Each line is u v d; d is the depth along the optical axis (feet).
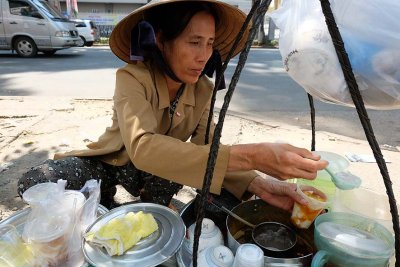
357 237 2.72
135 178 4.90
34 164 7.42
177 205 6.02
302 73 2.73
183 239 3.08
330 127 10.47
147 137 3.09
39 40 24.86
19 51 25.20
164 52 3.73
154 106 4.05
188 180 2.94
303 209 3.29
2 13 24.50
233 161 2.82
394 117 11.39
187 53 3.54
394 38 2.31
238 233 3.52
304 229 3.37
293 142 8.95
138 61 4.10
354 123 10.85
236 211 3.57
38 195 3.23
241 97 13.96
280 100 13.57
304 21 2.68
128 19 3.71
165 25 3.56
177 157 2.93
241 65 2.41
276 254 2.98
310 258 2.85
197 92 4.65
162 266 3.15
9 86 15.42
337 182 3.26
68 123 10.12
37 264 3.01
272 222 3.42
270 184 3.75
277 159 2.70
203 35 3.48
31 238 3.00
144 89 3.88
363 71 2.43
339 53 2.26
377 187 6.57
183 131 4.61
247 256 2.63
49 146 8.42
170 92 4.33
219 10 3.81
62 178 4.22
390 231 2.98
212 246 3.01
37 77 17.46
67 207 3.21
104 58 25.13
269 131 9.84
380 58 2.36
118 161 4.64
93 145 4.88
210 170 2.51
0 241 2.97
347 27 2.44
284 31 2.89
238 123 10.46
